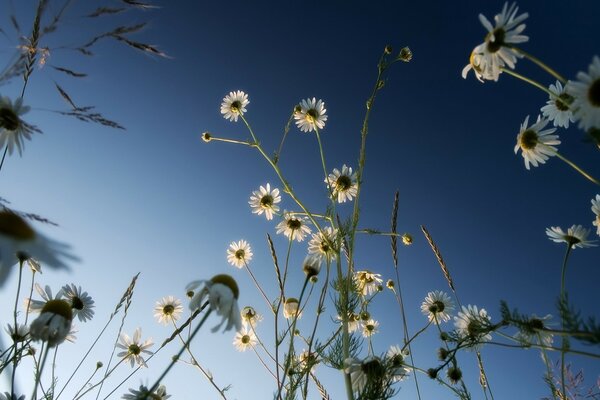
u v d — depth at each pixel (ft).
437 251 1.21
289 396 0.92
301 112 1.55
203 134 1.51
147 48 0.63
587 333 0.50
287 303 1.24
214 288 0.63
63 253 0.51
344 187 1.38
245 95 1.72
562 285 0.90
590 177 0.70
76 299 1.00
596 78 0.60
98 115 0.63
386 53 1.27
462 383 0.97
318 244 1.20
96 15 0.60
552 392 0.87
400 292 1.15
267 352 1.13
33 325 0.62
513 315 0.70
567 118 0.93
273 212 1.50
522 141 0.96
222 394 1.13
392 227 1.22
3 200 0.49
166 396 0.90
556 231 0.94
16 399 0.71
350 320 1.08
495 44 0.74
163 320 1.52
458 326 1.00
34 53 0.58
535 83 0.69
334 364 0.96
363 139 1.19
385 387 0.81
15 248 0.49
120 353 1.22
